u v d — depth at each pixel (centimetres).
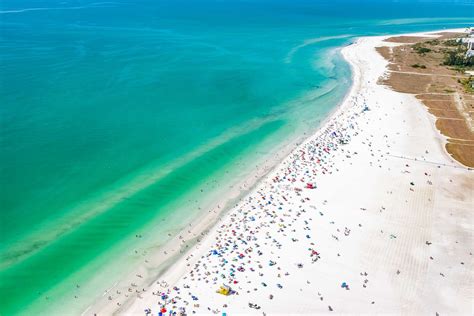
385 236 5403
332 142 7944
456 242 5309
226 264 4947
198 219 5847
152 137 8150
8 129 8131
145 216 5891
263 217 5803
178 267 4962
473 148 7719
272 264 4922
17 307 4409
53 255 5112
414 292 4550
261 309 4316
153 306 4419
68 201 6106
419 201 6134
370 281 4688
